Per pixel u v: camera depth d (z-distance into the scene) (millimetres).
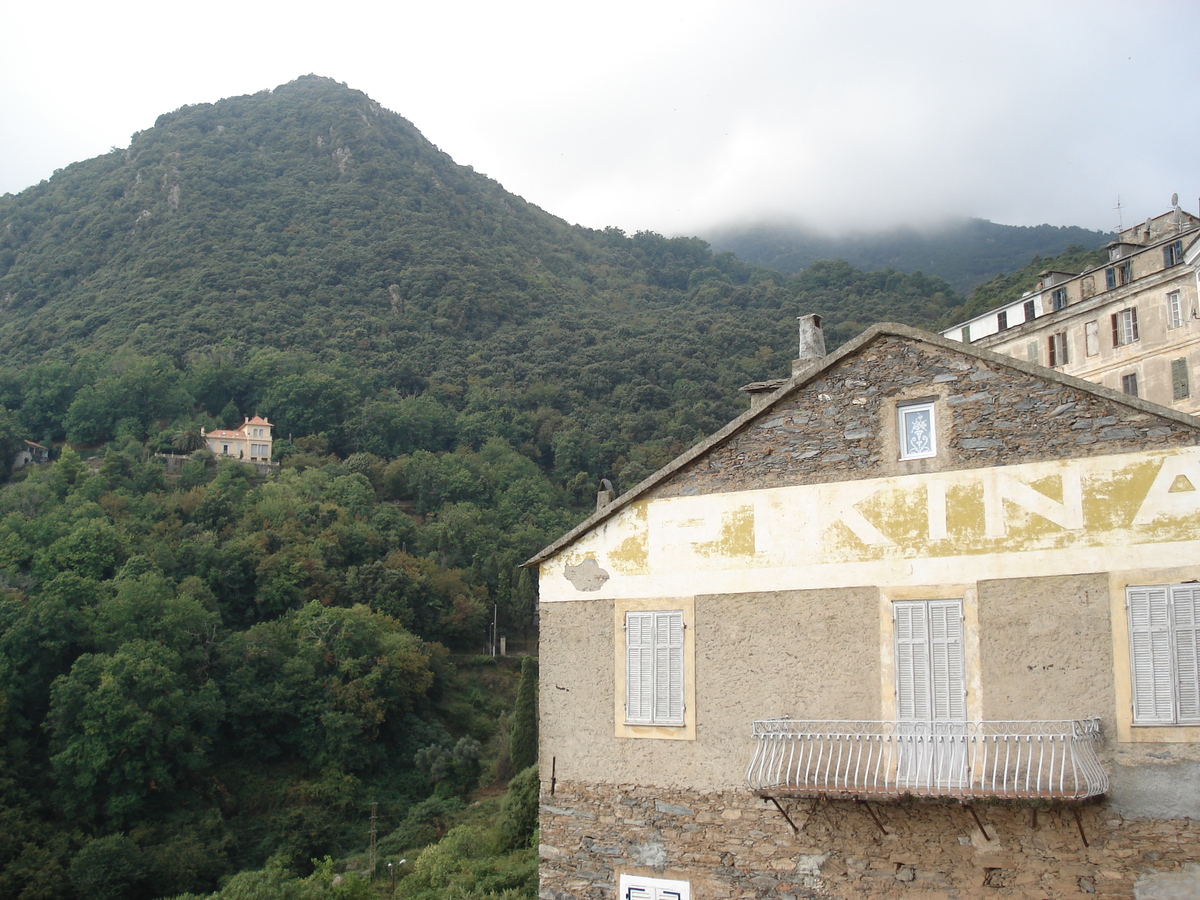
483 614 117875
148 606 85062
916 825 14992
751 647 16703
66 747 69875
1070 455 15211
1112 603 14547
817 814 15641
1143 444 14836
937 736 14898
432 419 184875
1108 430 15070
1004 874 14398
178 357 191750
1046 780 14195
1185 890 13438
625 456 177000
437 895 35719
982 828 14586
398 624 104938
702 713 16812
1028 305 47344
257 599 105438
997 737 14594
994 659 15070
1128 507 14727
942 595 15602
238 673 84875
